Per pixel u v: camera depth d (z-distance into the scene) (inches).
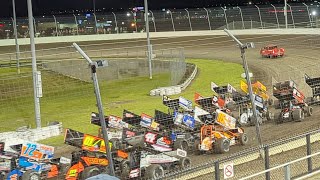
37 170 653.9
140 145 696.4
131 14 2947.8
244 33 2768.2
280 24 2716.5
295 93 1023.6
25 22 2790.4
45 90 1576.0
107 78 1761.8
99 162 652.1
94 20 2903.5
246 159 690.8
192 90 1489.9
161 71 1819.6
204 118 827.4
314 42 2233.0
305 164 669.3
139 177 647.1
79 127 1088.8
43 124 1152.2
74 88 1609.3
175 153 690.8
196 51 2278.5
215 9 2913.4
